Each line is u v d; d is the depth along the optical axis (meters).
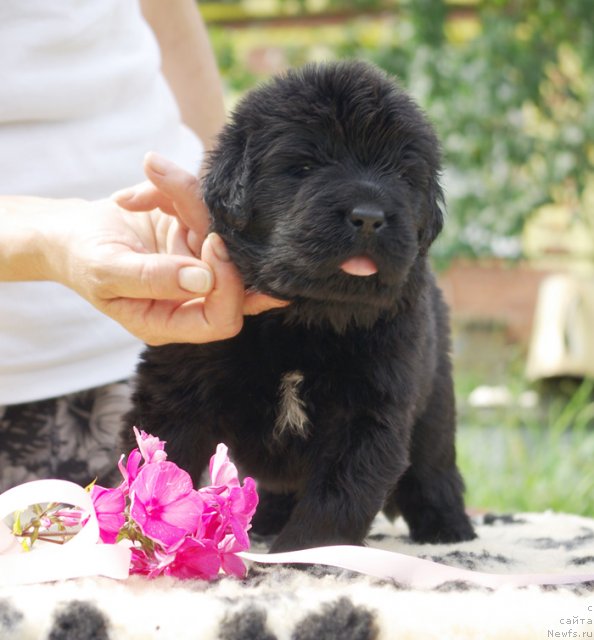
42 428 1.14
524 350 3.21
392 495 1.11
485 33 2.65
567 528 1.10
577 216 2.86
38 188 1.11
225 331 0.91
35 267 0.95
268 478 1.00
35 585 0.77
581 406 2.46
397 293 0.91
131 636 0.72
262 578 0.81
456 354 3.21
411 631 0.73
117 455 1.09
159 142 1.19
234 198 0.92
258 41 3.24
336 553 0.82
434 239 0.98
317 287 0.90
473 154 2.68
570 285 2.81
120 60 1.16
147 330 0.91
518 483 1.84
